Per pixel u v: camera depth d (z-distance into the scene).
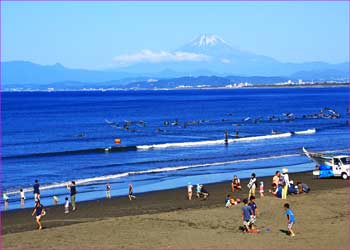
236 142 167.00
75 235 50.41
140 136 194.62
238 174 102.06
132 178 100.50
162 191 83.69
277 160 122.75
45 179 103.06
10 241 48.91
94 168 116.50
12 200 81.06
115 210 68.12
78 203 74.75
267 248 44.50
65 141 179.50
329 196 67.25
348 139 167.88
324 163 96.00
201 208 65.38
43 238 49.75
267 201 63.72
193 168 112.38
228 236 48.69
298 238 47.47
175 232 50.53
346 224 52.38
